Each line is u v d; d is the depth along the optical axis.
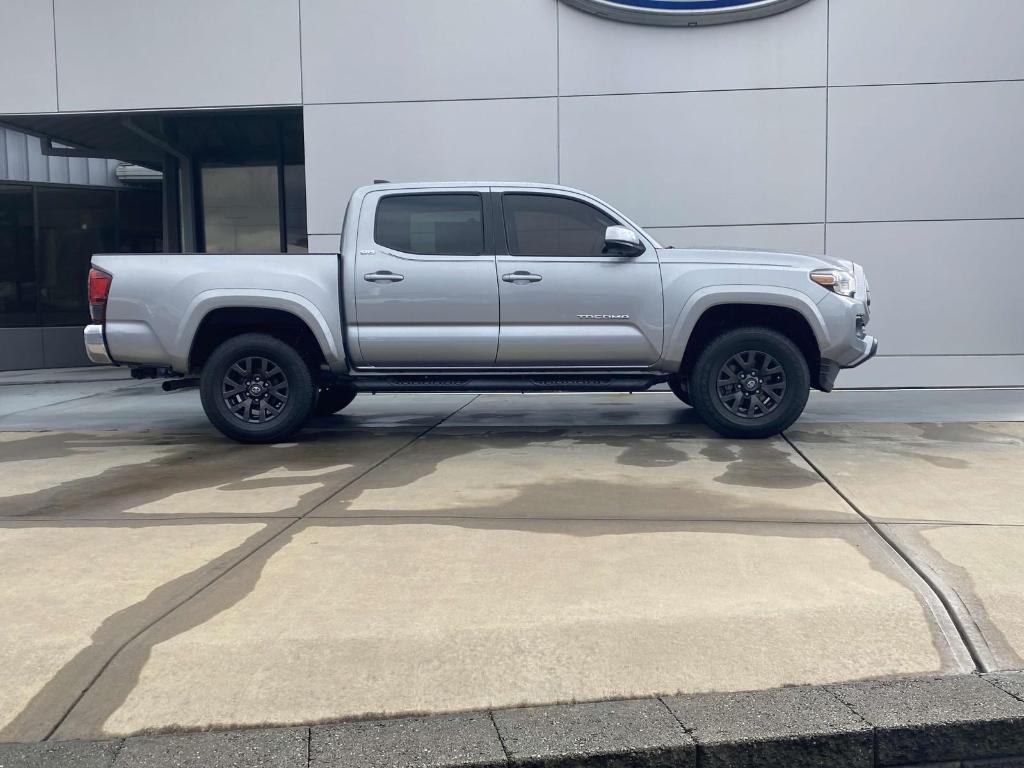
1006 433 7.05
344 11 9.84
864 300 7.02
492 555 3.97
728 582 3.62
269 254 6.65
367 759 2.49
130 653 3.03
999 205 9.67
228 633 3.17
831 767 2.59
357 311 6.60
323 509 4.80
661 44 9.70
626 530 4.34
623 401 9.62
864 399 9.21
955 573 3.70
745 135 9.73
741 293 6.47
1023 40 9.52
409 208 6.71
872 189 9.72
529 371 6.73
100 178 16.09
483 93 9.82
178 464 6.14
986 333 9.79
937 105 9.62
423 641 3.12
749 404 6.70
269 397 6.85
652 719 2.68
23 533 4.39
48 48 10.02
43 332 15.57
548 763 2.49
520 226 6.69
